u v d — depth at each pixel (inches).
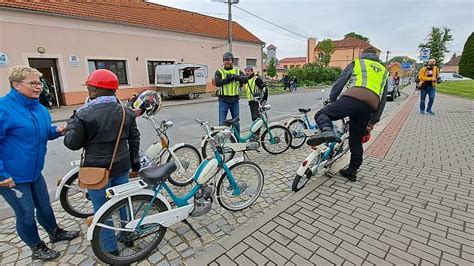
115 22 617.0
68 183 122.3
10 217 130.1
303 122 235.5
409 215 119.1
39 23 507.5
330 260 93.0
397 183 151.6
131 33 657.0
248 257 95.5
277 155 216.4
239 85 218.4
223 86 211.6
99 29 596.1
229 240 104.7
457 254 94.1
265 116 213.6
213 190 124.0
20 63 492.7
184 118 405.7
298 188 152.5
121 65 658.2
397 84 701.3
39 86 90.7
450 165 177.5
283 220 117.2
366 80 136.3
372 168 173.8
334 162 163.8
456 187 145.3
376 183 151.9
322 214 121.3
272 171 181.9
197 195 118.2
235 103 219.6
